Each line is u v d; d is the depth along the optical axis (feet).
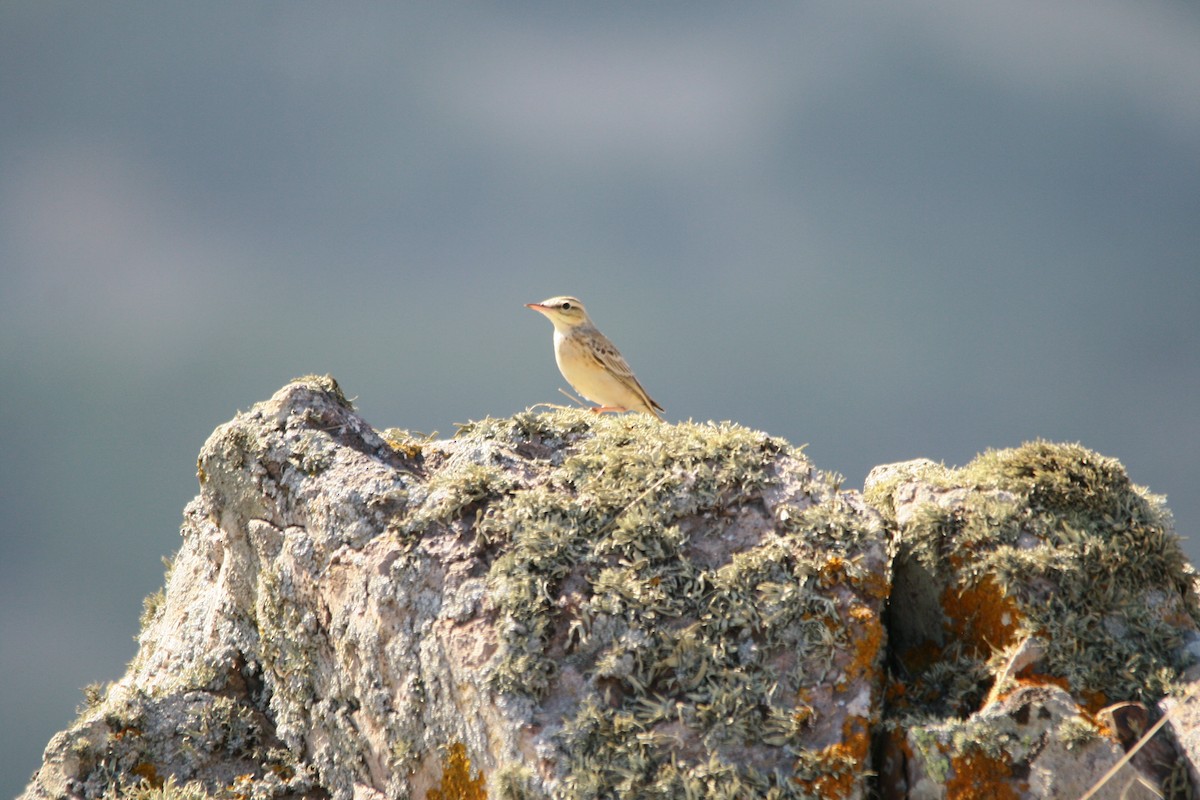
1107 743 29.22
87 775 35.35
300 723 37.04
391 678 34.12
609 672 31.07
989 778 29.27
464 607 33.12
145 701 37.29
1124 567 32.89
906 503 35.86
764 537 33.60
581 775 29.53
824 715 30.40
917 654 33.86
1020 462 35.81
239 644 39.32
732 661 31.22
